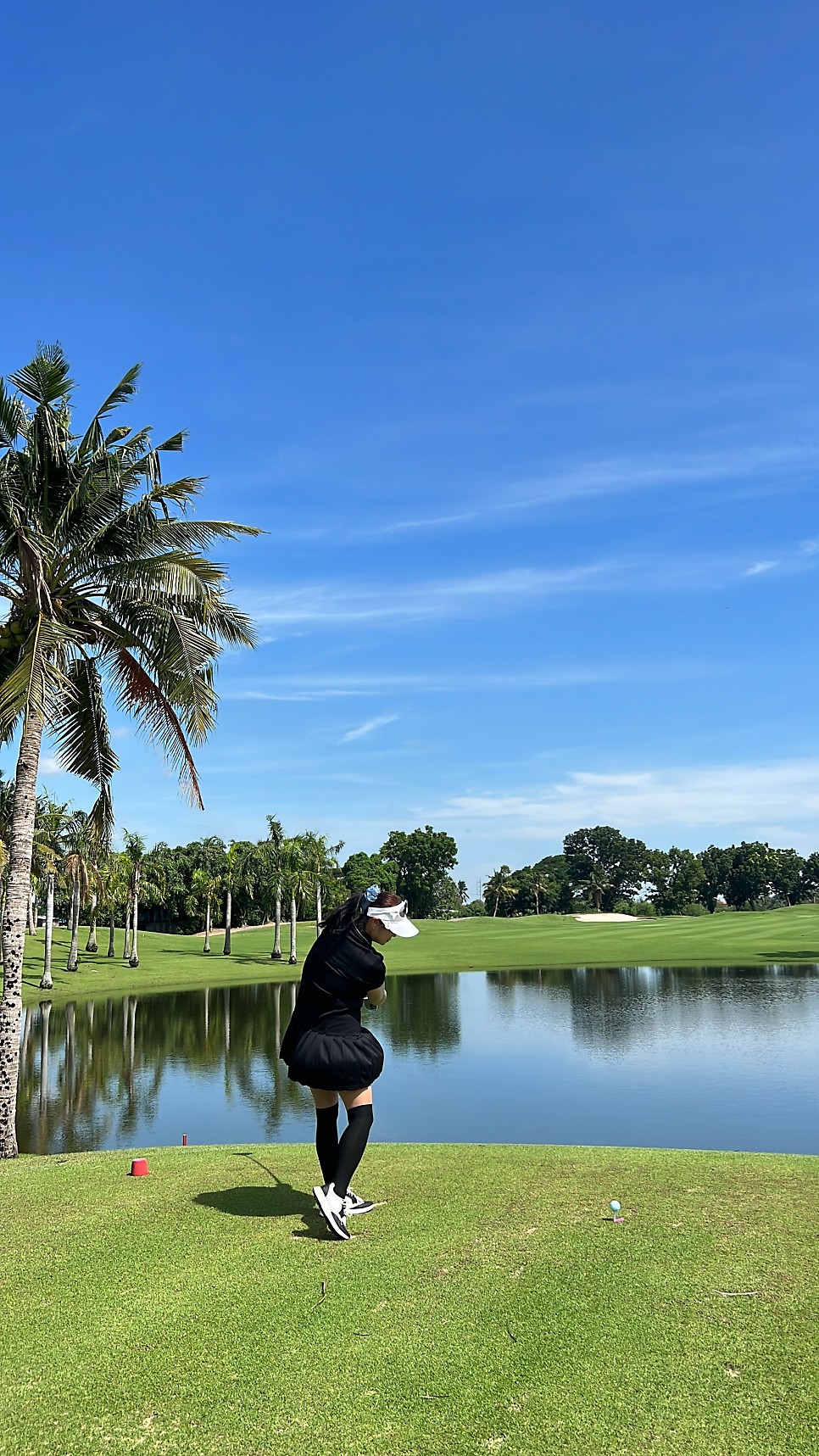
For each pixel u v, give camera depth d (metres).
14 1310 4.07
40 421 13.51
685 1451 2.97
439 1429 3.11
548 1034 31.89
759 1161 6.85
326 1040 4.94
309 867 72.00
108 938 86.31
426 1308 3.99
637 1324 3.81
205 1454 3.00
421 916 139.50
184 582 13.31
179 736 14.84
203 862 99.69
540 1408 3.21
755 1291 4.12
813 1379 3.37
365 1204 5.45
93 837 16.59
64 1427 3.15
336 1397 3.31
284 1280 4.33
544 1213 5.34
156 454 13.94
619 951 74.62
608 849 162.12
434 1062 26.03
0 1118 13.05
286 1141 16.70
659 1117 18.27
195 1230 5.12
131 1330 3.84
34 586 13.44
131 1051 29.17
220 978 58.56
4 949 13.41
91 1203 5.78
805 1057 26.09
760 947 75.50
